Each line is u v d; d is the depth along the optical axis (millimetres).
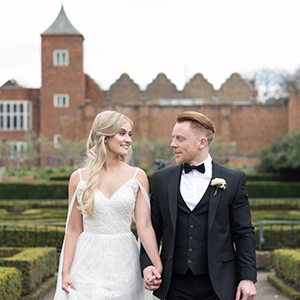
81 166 3389
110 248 3170
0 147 32719
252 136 36250
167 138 36281
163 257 3082
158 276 2988
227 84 42969
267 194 22906
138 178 3266
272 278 7230
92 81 43094
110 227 3176
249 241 3031
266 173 26609
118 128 3176
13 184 22344
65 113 40406
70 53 40469
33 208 17828
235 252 3102
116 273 3168
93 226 3197
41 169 31656
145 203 3250
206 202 3055
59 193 22281
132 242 3281
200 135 3098
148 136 36188
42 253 6457
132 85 43062
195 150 3100
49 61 40531
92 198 3115
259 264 8367
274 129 36094
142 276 3199
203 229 3025
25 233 8875
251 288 2936
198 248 3006
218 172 3143
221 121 35688
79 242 3244
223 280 2961
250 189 22938
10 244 9070
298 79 42031
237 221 3082
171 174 3180
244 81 42906
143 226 3166
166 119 36375
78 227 3291
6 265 5652
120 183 3213
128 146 3258
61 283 3244
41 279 6367
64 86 40406
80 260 3193
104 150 3162
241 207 3102
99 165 3166
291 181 25516
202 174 3115
